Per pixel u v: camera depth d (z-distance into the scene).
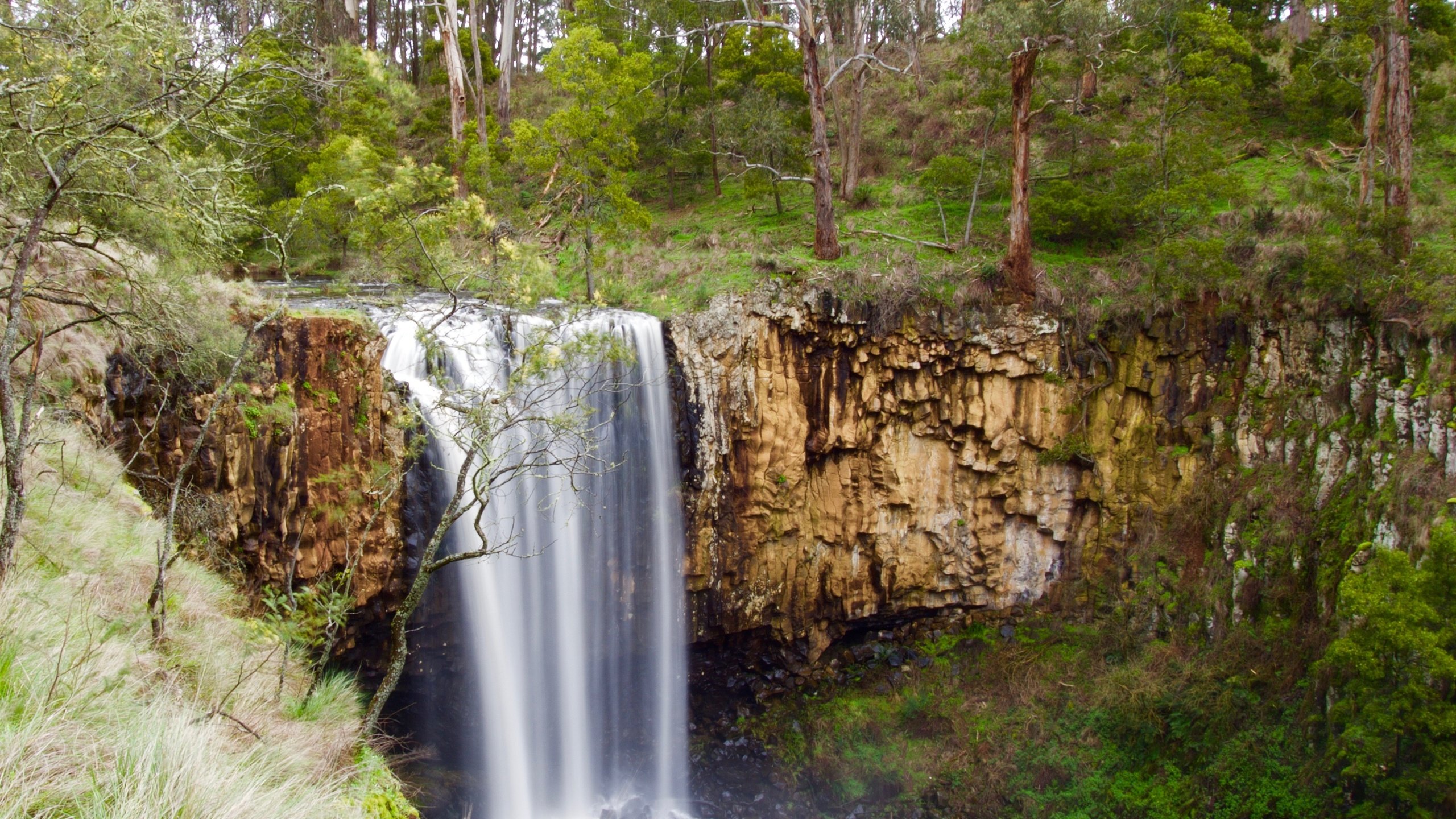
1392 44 23.27
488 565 19.11
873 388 24.11
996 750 22.41
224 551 14.38
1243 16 34.91
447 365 18.45
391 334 18.02
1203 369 24.14
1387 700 16.78
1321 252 22.02
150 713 6.46
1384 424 20.86
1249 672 21.34
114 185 9.58
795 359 23.52
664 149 35.88
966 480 25.00
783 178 27.19
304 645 12.01
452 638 19.36
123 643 7.83
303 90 11.03
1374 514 20.11
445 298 20.34
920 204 32.28
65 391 12.41
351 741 9.65
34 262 12.20
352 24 34.28
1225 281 23.78
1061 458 24.64
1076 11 28.36
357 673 18.08
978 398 24.56
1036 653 24.27
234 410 15.05
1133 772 21.45
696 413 22.78
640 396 22.09
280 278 23.12
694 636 23.73
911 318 24.03
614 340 13.70
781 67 36.50
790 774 22.94
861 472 24.52
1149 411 24.56
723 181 38.00
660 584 22.91
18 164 8.95
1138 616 23.70
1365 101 29.17
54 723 5.66
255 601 15.21
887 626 26.00
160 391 14.37
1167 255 23.52
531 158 25.47
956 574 25.28
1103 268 25.81
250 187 18.94
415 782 18.78
